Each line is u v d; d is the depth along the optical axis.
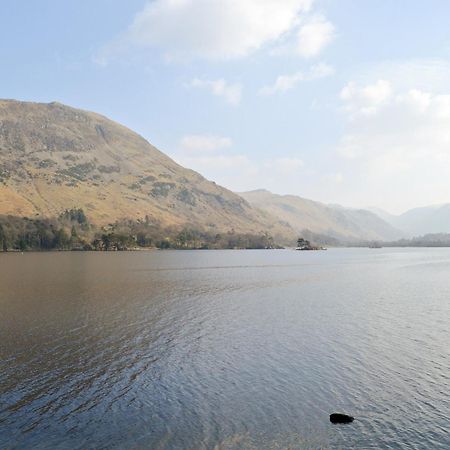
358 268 168.25
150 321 58.00
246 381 35.34
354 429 27.45
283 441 25.97
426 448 25.44
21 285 98.06
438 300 78.88
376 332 52.12
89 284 101.31
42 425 27.81
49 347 44.84
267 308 69.19
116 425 27.84
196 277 123.38
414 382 35.38
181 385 34.47
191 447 25.27
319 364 39.69
